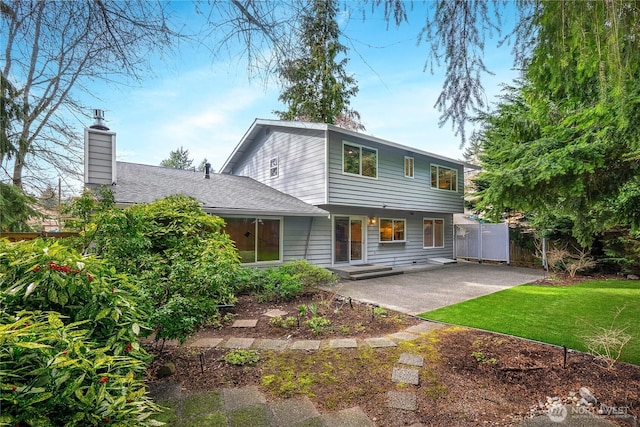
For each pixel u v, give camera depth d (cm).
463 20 227
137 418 152
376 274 1032
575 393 298
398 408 282
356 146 1086
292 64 275
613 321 515
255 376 339
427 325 506
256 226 938
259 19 248
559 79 284
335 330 482
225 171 1534
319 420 265
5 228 653
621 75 198
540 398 293
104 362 151
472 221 2073
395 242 1322
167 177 1016
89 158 763
